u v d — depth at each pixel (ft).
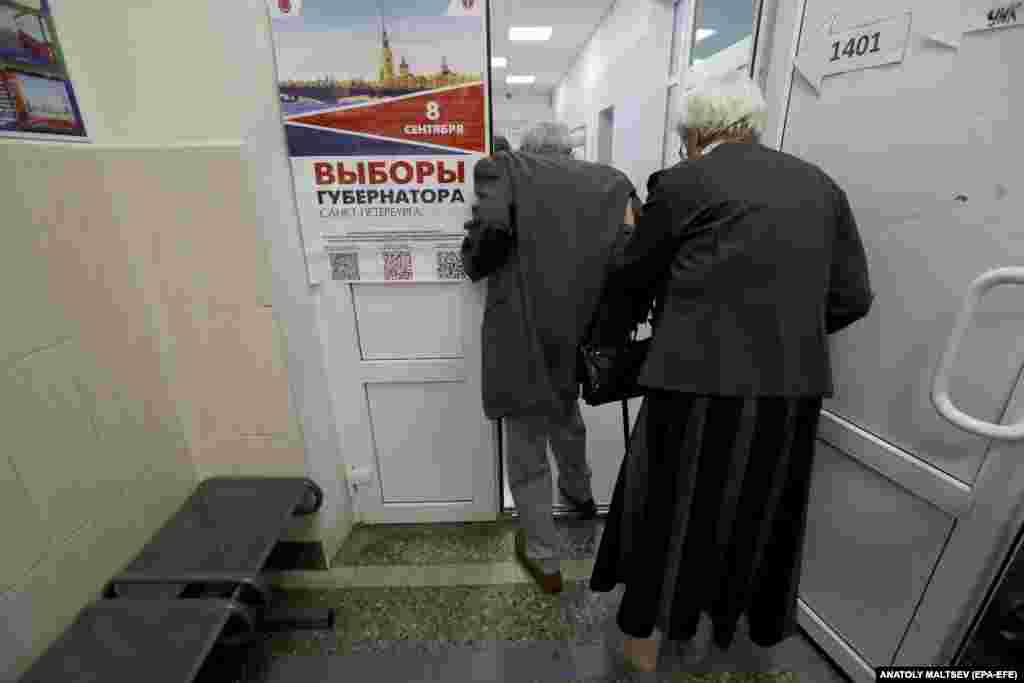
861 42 3.37
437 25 4.11
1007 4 2.53
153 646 3.10
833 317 3.44
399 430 5.73
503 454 6.30
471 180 4.61
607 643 4.55
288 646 4.52
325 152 4.45
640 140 11.32
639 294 3.83
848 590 4.09
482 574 5.35
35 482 3.10
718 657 4.43
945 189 2.97
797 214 3.02
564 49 20.47
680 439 3.38
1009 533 2.89
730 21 6.94
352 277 4.97
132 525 3.94
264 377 4.49
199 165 3.84
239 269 4.12
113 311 3.77
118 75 3.65
